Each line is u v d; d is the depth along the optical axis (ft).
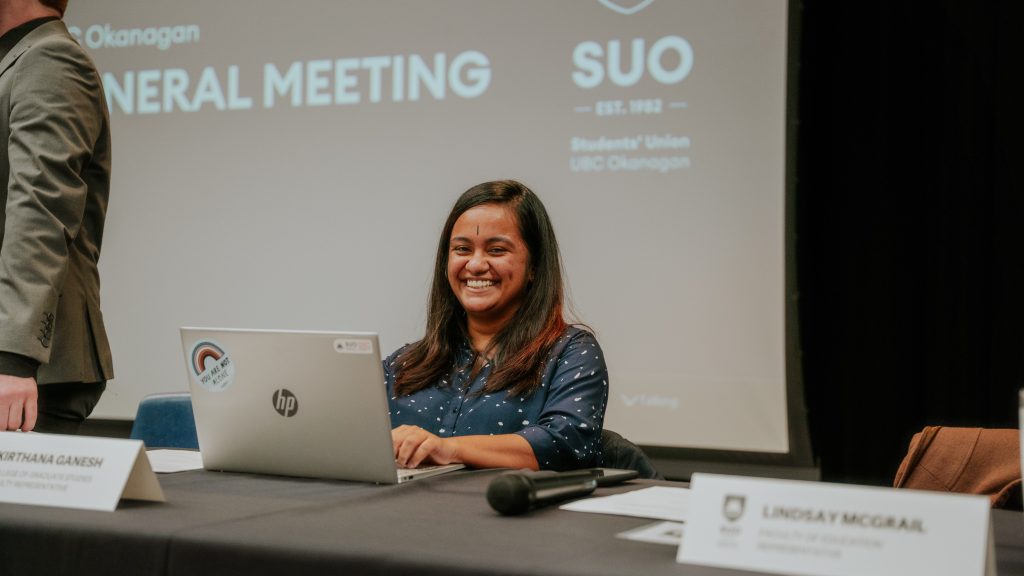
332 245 12.10
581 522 3.57
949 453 5.55
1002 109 10.70
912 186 11.11
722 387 10.82
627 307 11.09
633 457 6.30
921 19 11.00
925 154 11.04
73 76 5.29
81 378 5.51
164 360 12.65
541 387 6.01
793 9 10.53
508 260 6.23
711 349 10.84
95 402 5.83
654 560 2.94
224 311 12.46
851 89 11.24
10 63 5.33
